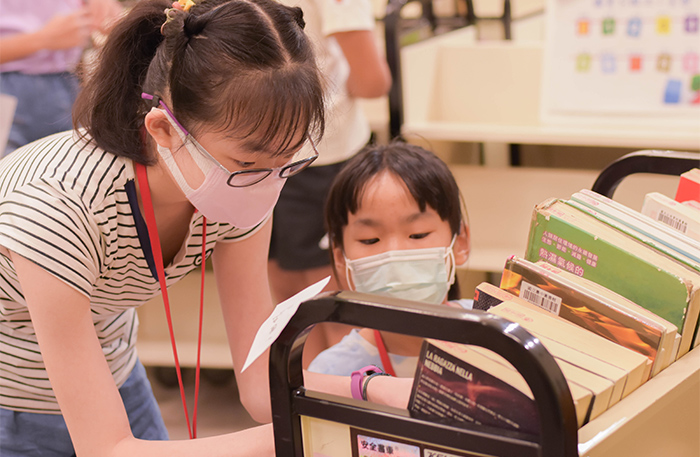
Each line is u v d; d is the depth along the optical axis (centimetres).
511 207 249
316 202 207
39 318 86
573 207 90
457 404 66
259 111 79
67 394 88
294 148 86
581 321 76
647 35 247
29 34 204
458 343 65
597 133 228
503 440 61
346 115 204
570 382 66
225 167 87
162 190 96
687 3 242
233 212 93
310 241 211
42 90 213
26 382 115
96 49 97
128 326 131
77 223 87
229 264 114
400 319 62
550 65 257
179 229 106
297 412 71
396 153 129
